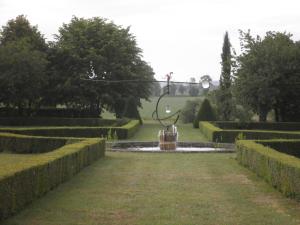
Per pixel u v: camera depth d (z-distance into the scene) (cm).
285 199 995
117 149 2158
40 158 1092
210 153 1997
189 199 991
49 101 4603
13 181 805
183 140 3094
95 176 1305
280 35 3962
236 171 1430
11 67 4019
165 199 991
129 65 4775
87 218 821
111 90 4600
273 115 4981
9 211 792
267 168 1207
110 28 4791
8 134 2027
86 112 4678
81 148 1420
